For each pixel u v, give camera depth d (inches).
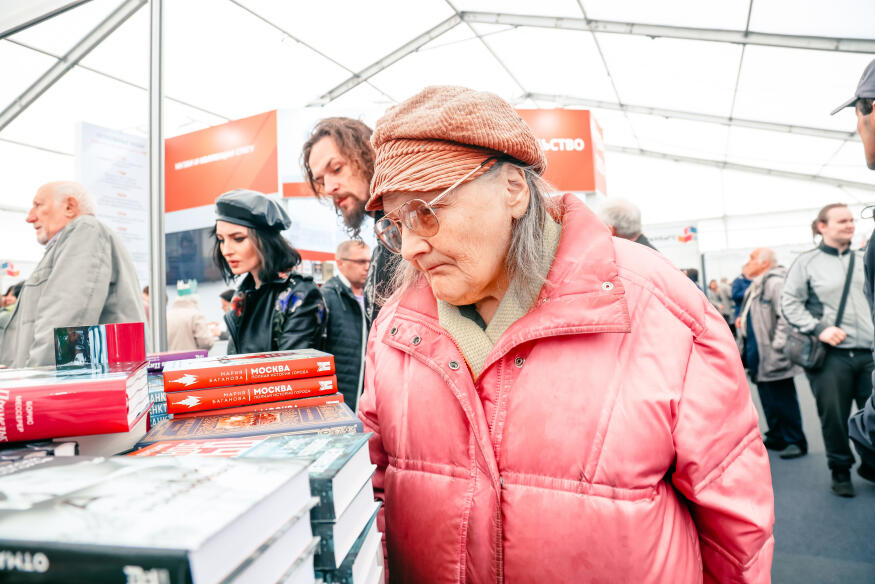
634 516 22.4
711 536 25.0
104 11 135.0
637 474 22.7
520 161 25.3
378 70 231.6
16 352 70.6
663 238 244.8
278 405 27.7
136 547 10.1
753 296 154.3
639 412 22.9
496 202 24.2
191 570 10.1
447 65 250.2
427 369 27.6
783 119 289.0
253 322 94.4
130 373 22.2
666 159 417.1
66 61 154.8
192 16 168.7
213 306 98.3
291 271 93.7
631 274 25.6
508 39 237.8
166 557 10.0
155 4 90.6
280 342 92.4
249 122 99.9
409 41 220.4
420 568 26.3
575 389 23.8
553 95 305.9
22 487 13.8
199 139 103.7
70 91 171.9
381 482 31.2
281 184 96.3
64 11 94.2
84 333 25.5
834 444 111.3
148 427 26.4
